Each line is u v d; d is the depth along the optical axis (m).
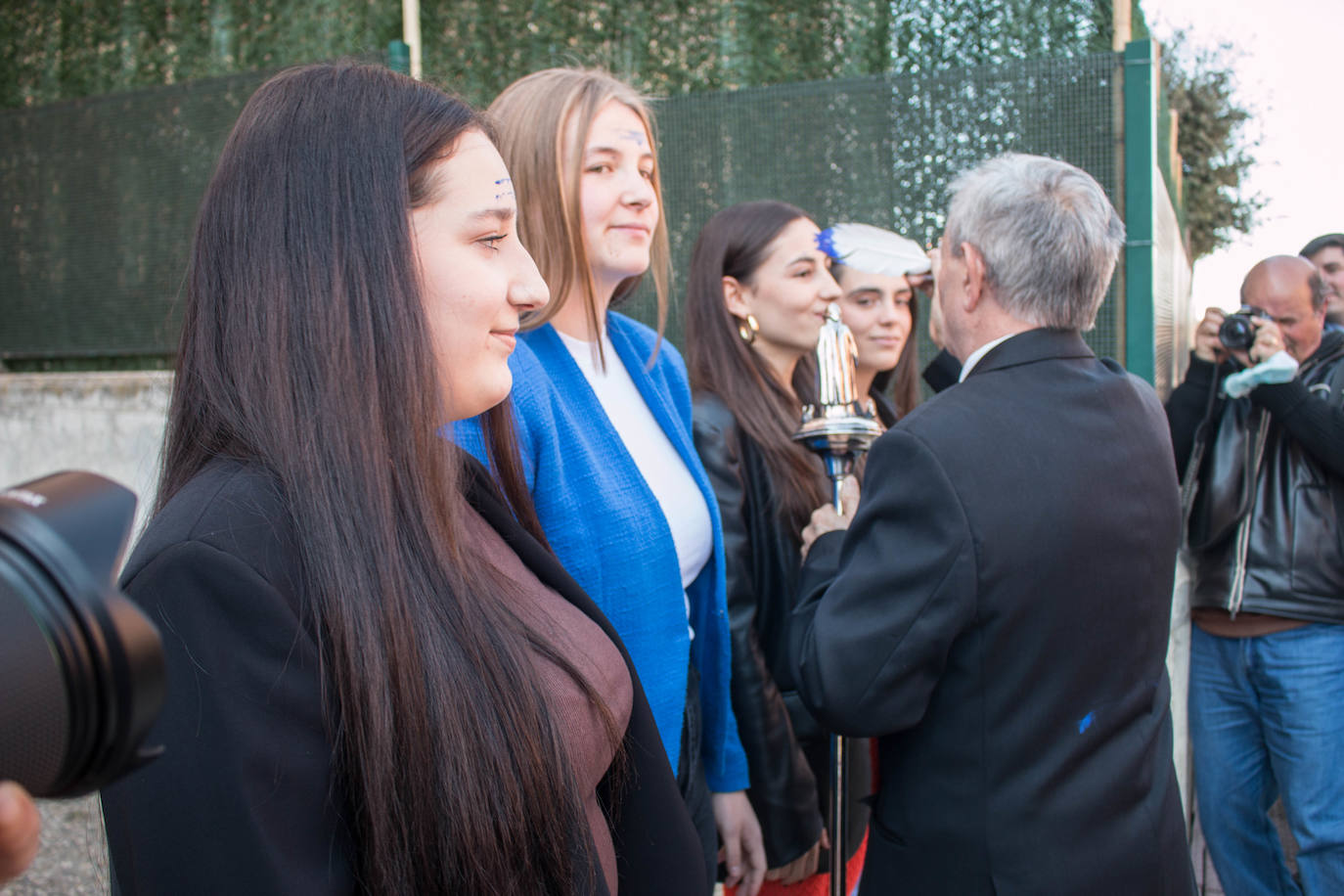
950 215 1.58
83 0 4.71
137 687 0.43
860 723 1.36
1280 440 2.46
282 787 0.70
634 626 1.35
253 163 0.81
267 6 4.30
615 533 1.32
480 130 0.89
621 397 1.54
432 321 0.84
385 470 0.77
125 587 0.72
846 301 2.28
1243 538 2.49
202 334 0.82
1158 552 1.43
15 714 0.41
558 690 0.89
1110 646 1.37
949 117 3.16
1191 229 6.53
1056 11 3.10
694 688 1.61
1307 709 2.43
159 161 4.54
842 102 3.29
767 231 2.08
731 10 3.47
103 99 4.61
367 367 0.78
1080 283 1.46
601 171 1.47
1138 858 1.35
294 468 0.76
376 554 0.76
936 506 1.30
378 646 0.75
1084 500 1.34
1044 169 1.50
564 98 1.45
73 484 0.47
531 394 1.26
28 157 4.81
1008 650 1.32
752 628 1.79
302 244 0.79
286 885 0.69
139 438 4.19
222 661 0.70
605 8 3.61
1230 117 6.49
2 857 0.42
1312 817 2.43
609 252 1.47
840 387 1.71
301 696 0.72
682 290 3.46
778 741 1.76
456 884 0.77
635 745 1.05
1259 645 2.50
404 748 0.76
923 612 1.31
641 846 1.05
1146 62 2.90
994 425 1.35
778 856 1.77
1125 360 2.94
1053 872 1.32
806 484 1.96
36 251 4.84
